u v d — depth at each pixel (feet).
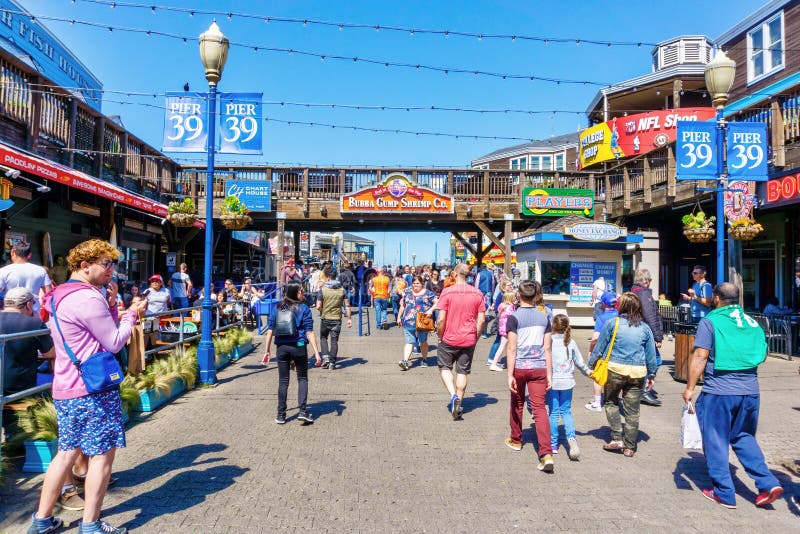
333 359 31.81
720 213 28.73
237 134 27.35
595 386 23.67
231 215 50.06
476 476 15.98
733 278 42.14
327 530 12.48
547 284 51.62
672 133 63.10
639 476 16.22
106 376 11.54
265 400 24.21
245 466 16.30
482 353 38.58
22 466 15.51
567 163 110.83
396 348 39.63
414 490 14.87
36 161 25.95
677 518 13.47
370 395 25.61
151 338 25.98
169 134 26.86
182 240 60.80
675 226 63.36
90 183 30.96
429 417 22.15
